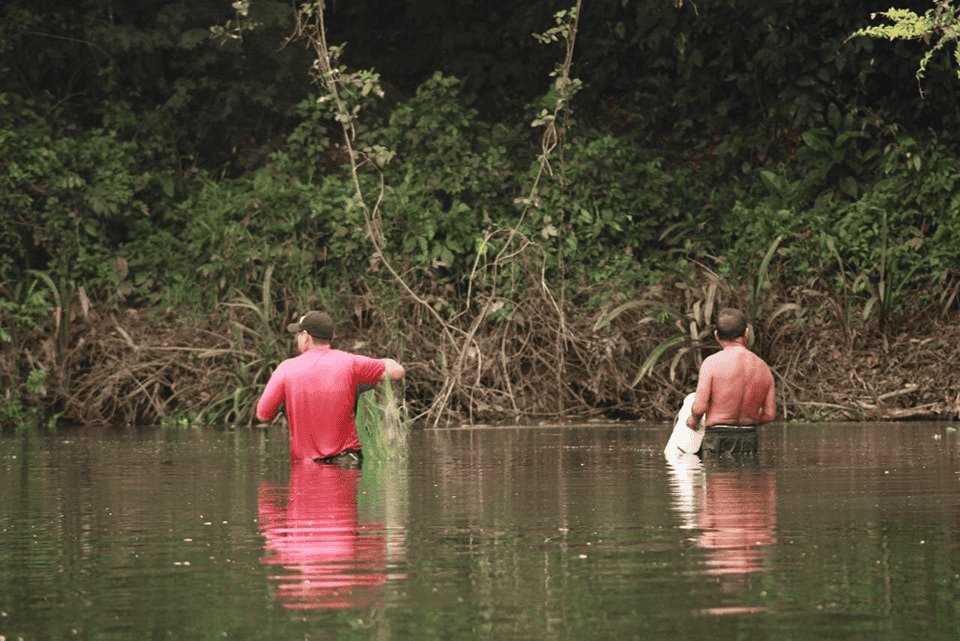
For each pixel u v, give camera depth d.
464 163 48.59
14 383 43.94
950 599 13.26
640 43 54.75
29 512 20.50
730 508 19.78
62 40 55.00
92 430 40.94
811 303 44.88
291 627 12.35
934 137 49.38
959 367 42.38
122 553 16.45
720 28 54.03
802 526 17.88
